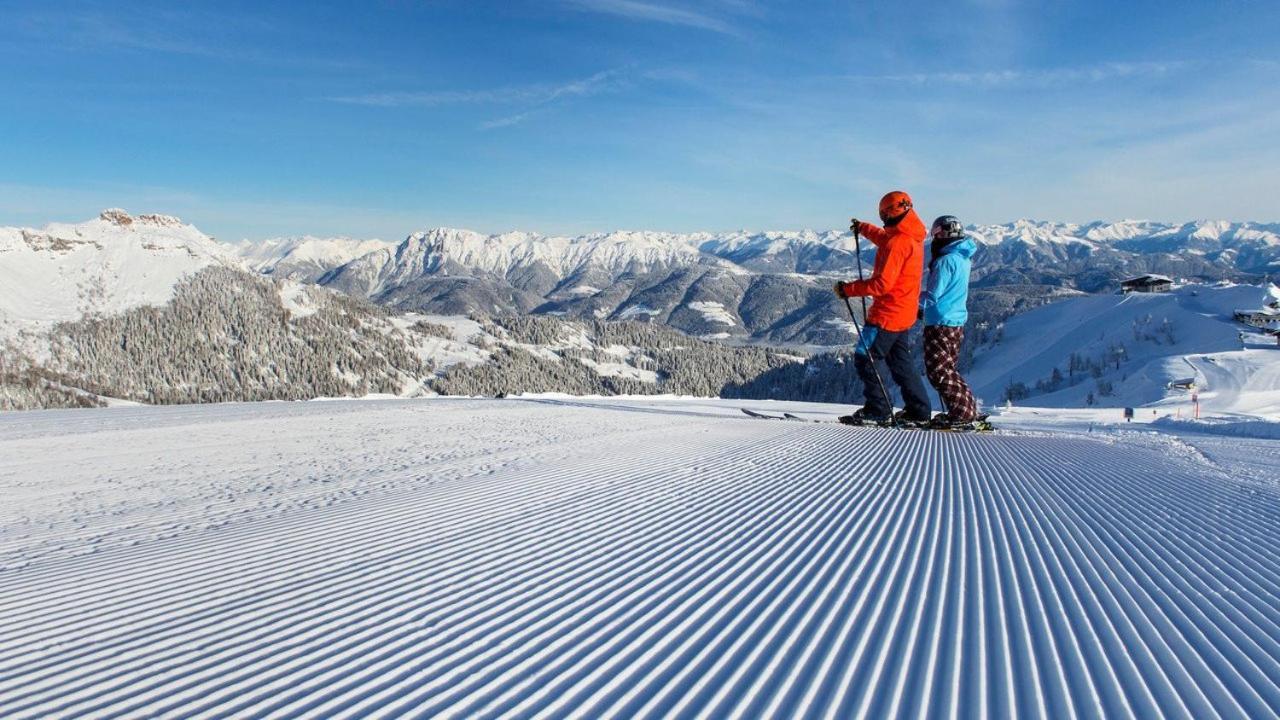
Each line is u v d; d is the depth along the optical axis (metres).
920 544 4.05
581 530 4.33
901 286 11.26
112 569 3.50
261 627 2.75
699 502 5.14
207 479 6.11
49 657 2.46
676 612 2.95
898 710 2.12
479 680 2.30
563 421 11.42
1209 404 64.50
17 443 8.50
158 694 2.19
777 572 3.52
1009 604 3.07
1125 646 2.63
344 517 4.64
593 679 2.31
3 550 3.86
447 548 3.91
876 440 9.44
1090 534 4.36
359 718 2.04
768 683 2.30
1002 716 2.08
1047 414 25.16
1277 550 4.06
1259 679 2.37
